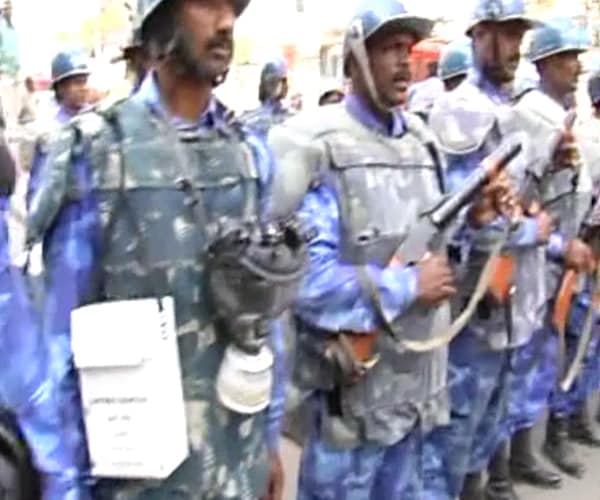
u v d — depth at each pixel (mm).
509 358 3609
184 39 1858
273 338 2061
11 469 1815
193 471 1879
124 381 1785
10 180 2041
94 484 1873
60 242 1839
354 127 2652
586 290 4281
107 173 1812
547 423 4512
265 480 2064
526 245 3412
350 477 2775
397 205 2654
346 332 2604
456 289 2971
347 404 2691
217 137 1937
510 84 3674
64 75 5168
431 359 2830
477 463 3746
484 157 3109
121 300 1827
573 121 3717
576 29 4164
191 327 1861
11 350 1799
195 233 1858
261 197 2018
